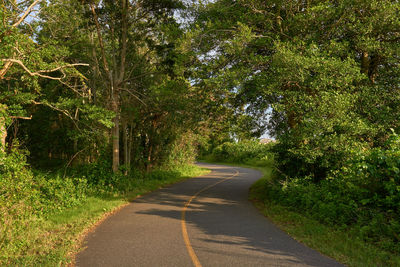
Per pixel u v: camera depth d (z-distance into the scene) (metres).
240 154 51.84
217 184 20.23
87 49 18.95
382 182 7.73
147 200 12.81
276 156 13.50
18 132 23.02
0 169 9.63
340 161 9.88
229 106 15.27
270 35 13.09
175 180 22.36
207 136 30.78
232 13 13.72
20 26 12.56
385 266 5.03
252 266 4.91
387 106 10.82
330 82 9.88
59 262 4.98
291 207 10.32
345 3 10.96
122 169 18.16
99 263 5.05
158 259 5.26
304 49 11.28
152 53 20.45
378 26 11.23
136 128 23.83
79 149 22.69
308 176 11.38
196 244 6.23
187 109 16.81
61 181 11.16
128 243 6.29
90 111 14.97
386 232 6.48
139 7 18.61
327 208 8.52
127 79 18.73
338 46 10.80
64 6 14.98
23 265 5.01
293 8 12.81
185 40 13.01
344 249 5.80
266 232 7.38
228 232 7.34
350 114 10.37
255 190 16.80
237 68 12.48
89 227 7.81
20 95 13.27
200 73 13.71
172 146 27.91
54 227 7.73
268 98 12.66
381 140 11.03
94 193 13.38
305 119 9.78
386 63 12.58
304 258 5.36
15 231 6.67
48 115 23.09
